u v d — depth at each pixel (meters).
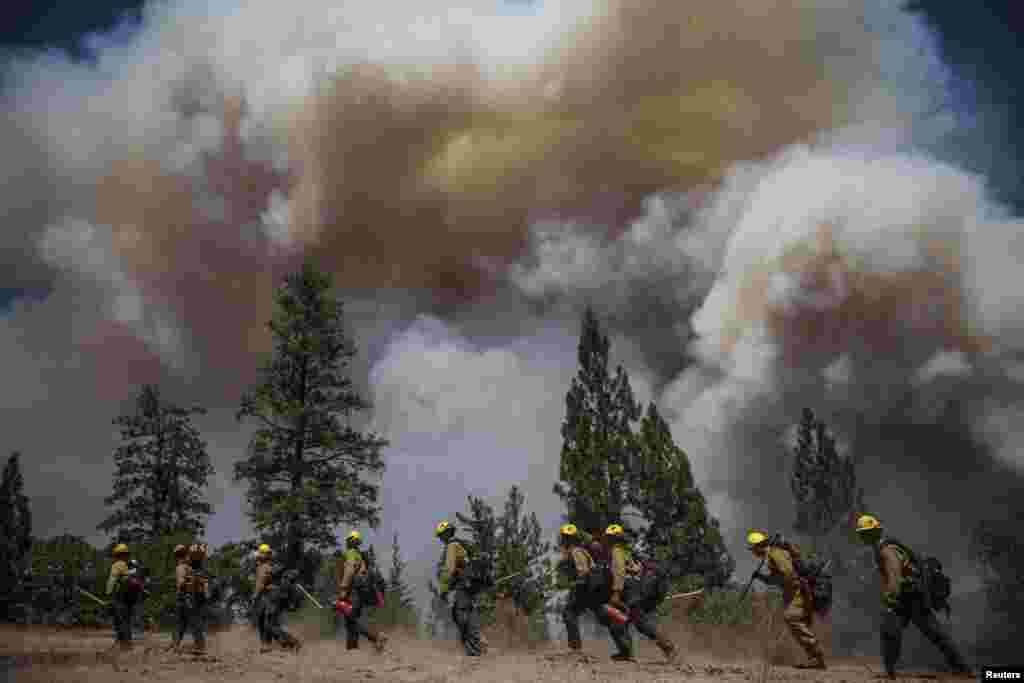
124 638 10.85
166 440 32.12
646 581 9.24
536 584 17.20
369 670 8.11
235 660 9.14
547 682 7.22
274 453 23.69
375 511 23.98
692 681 7.29
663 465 21.08
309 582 21.33
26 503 27.73
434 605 19.75
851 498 22.97
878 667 11.05
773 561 8.85
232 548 21.66
